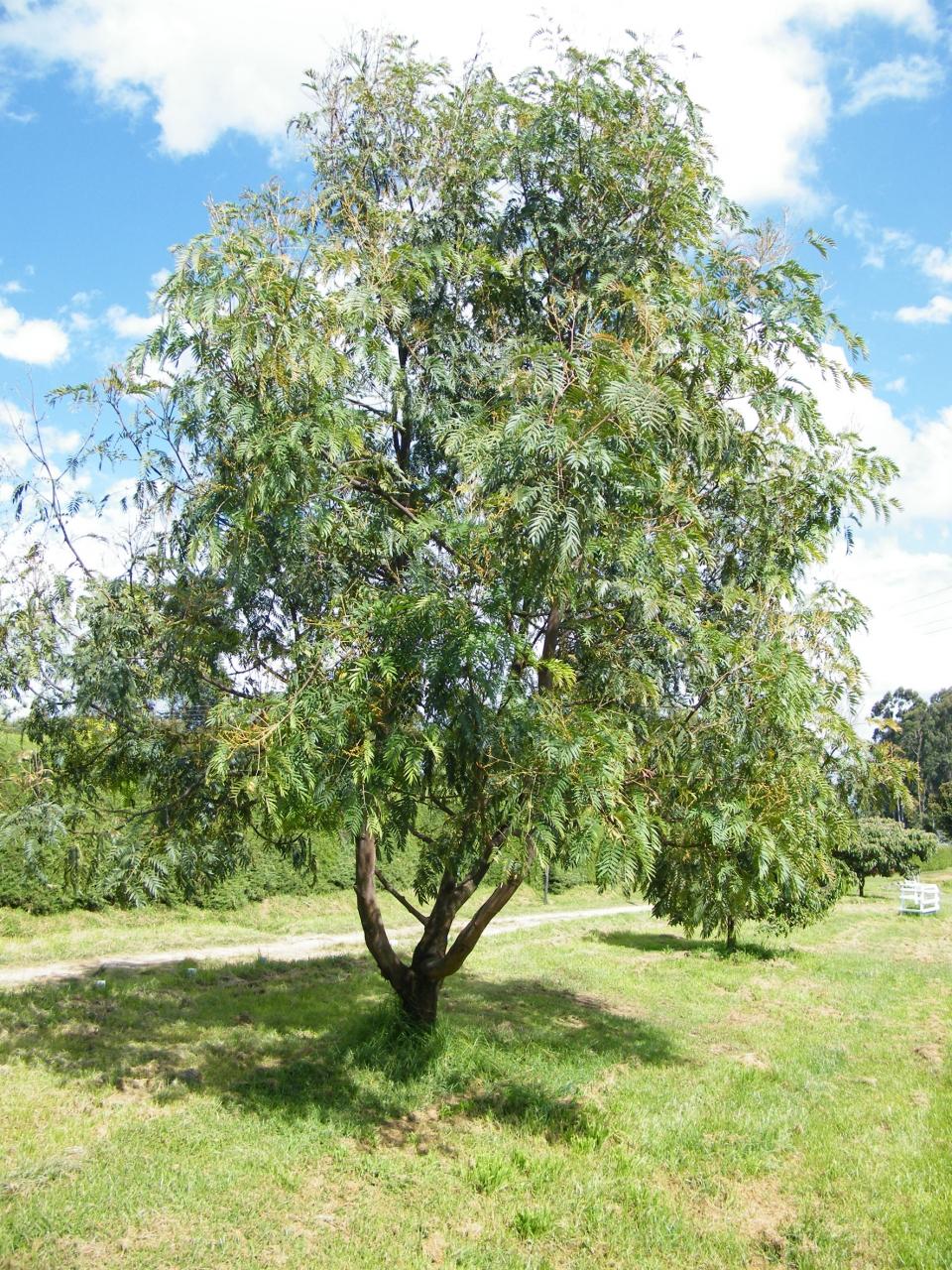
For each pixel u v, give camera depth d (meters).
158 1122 6.49
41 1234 4.89
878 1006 12.59
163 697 7.25
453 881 8.81
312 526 6.12
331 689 5.82
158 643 6.95
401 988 8.70
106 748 7.45
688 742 6.62
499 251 7.61
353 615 6.09
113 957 13.38
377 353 6.20
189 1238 5.02
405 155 7.66
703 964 15.49
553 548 5.39
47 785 7.14
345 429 5.77
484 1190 5.95
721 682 6.40
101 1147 6.02
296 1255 4.96
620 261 7.12
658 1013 11.64
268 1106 6.99
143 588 7.02
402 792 6.23
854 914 25.84
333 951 15.07
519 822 5.71
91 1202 5.27
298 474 5.85
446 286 7.49
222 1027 9.18
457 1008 10.74
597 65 7.12
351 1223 5.39
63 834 6.80
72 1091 6.97
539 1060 8.70
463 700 5.79
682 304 6.62
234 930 16.69
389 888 8.88
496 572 5.83
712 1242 5.43
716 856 7.08
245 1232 5.14
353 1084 7.56
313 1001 10.60
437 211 7.55
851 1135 7.38
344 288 6.44
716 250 7.34
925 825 52.66
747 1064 9.38
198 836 7.32
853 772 7.31
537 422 5.25
